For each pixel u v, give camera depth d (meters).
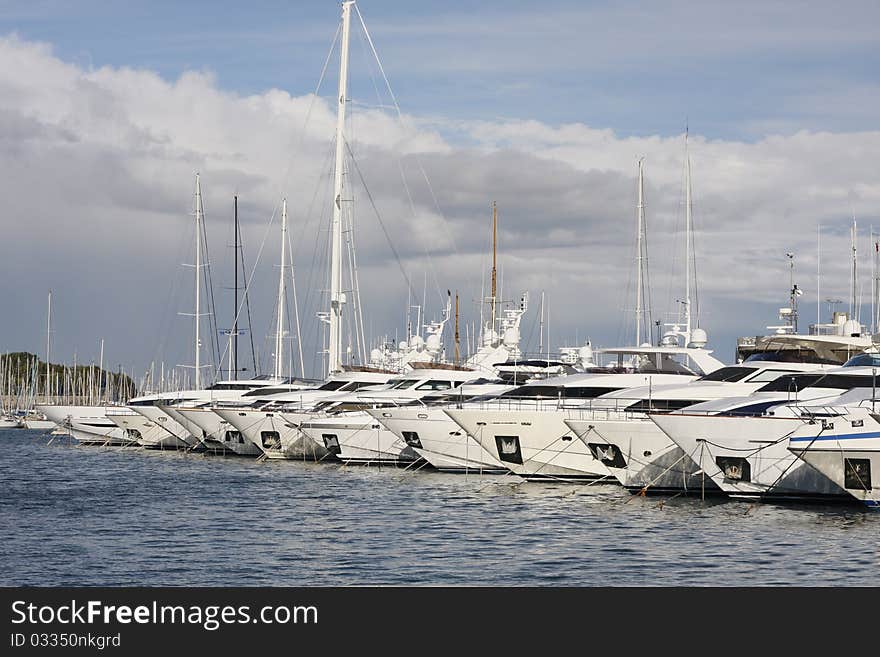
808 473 39.38
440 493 47.00
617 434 43.88
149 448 80.12
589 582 28.88
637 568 30.41
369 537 35.81
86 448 83.25
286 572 30.44
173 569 30.94
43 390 157.00
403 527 37.75
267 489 49.66
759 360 47.97
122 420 80.50
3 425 149.62
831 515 38.03
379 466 58.53
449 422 52.59
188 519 40.25
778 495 40.19
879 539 33.66
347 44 72.19
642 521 38.06
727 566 30.44
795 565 30.38
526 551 33.03
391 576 29.84
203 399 74.62
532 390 50.44
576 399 49.12
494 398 51.88
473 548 33.66
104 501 46.06
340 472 56.56
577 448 48.16
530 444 48.34
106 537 36.31
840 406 39.03
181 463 65.56
